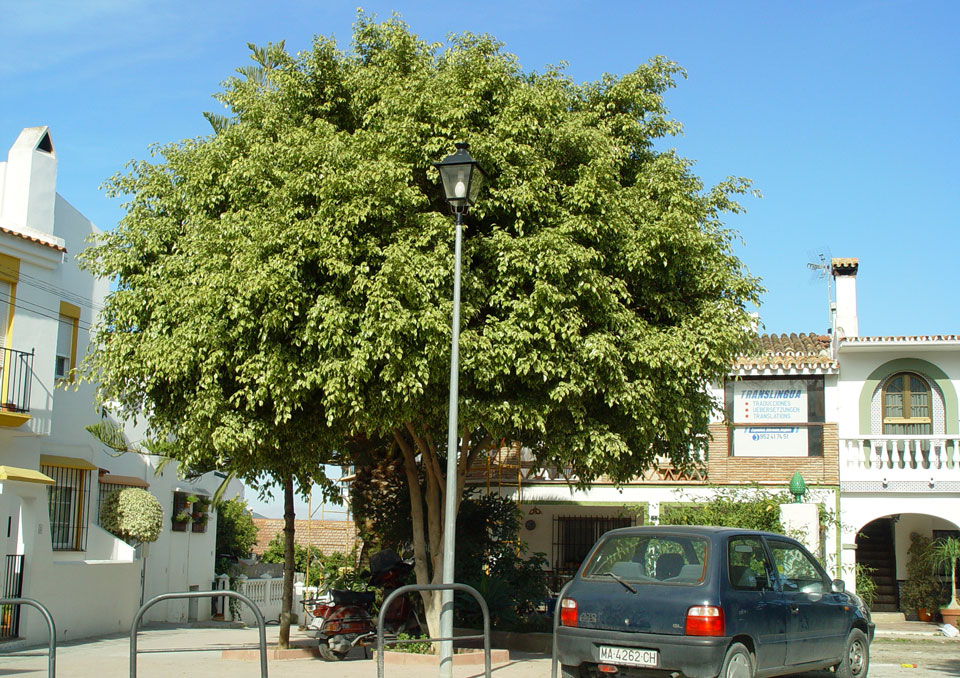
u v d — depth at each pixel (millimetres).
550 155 12984
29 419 17484
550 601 18266
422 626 15445
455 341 10992
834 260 24719
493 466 22750
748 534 10336
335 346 11336
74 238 21172
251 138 13148
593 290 11875
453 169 10930
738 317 13320
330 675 12211
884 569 23609
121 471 23406
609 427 12906
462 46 13336
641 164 14148
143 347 12406
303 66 13672
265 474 15289
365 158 12172
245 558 35375
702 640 9008
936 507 21391
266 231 11578
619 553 10195
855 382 22828
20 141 19609
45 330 18641
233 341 11898
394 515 18344
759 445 22562
